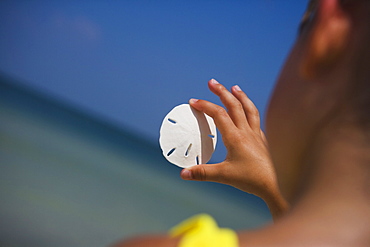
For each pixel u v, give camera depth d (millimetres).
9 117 11383
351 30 372
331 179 362
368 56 367
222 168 898
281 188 450
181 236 383
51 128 12008
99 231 5781
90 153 11273
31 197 6594
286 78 427
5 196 6316
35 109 13297
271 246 346
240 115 921
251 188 888
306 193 373
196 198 10188
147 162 12953
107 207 7234
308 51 382
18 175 7605
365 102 366
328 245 336
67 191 7504
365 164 357
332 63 378
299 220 356
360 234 338
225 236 366
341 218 346
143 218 7223
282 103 424
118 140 14953
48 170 8469
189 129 1018
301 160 405
